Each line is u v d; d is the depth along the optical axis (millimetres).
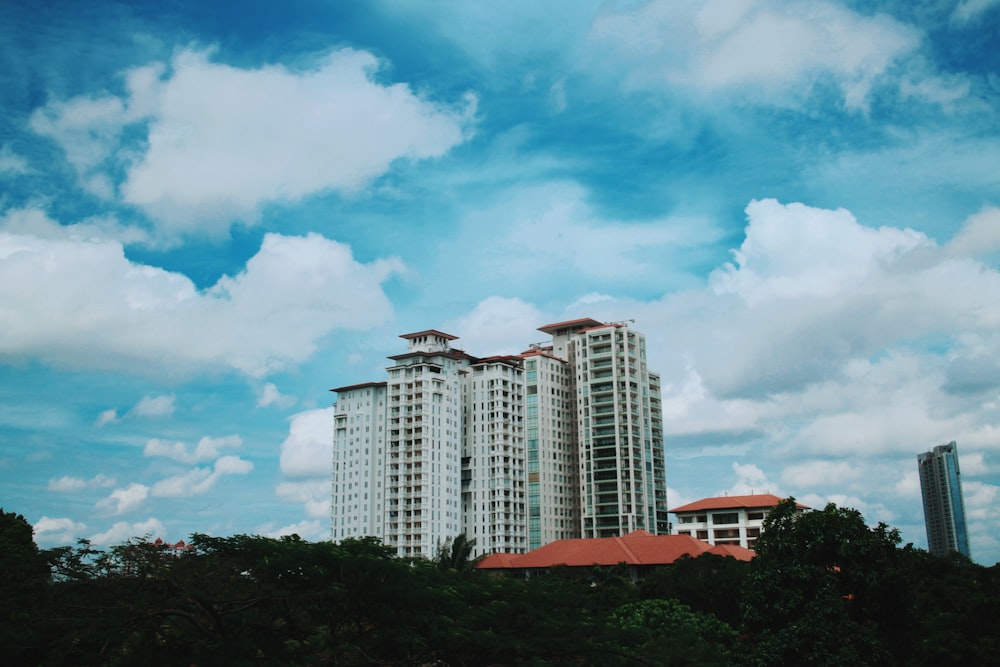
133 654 27375
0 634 25578
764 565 42812
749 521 158625
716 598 77688
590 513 183250
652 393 198625
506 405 187125
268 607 30844
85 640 26578
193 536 32875
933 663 43938
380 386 188500
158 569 30359
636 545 122562
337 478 188250
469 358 196500
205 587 30031
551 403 192500
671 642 35312
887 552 42062
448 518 177875
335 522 185750
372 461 184125
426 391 180000
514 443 186375
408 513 175625
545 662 30156
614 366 188750
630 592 87625
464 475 186125
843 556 41250
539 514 183250
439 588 34562
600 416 188000
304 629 30969
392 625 31047
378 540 35875
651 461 188875
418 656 30969
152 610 28875
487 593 35750
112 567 30578
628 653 32500
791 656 39250
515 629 32656
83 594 29734
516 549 180250
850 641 38656
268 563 30906
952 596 53312
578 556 121562
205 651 27531
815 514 42906
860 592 41969
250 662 27344
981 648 43531
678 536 122938
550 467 187875
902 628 42281
